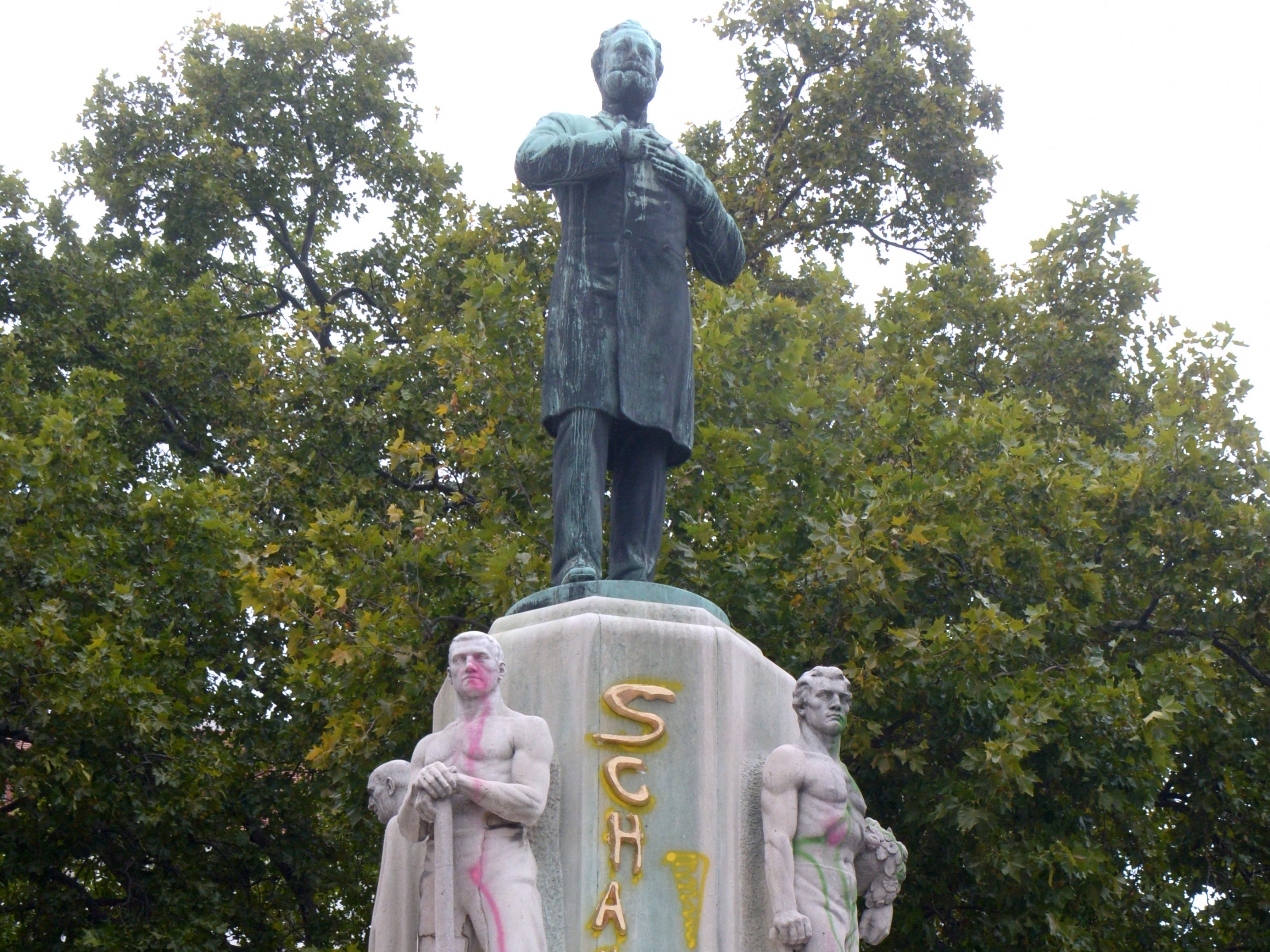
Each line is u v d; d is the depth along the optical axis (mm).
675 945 4547
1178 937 11805
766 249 17609
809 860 4734
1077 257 15438
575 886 4559
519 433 11125
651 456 5559
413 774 4527
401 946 4734
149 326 15539
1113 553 11922
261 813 12516
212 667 13156
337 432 14383
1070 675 10383
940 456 11594
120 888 13242
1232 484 12164
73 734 11102
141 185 18062
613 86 5828
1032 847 9766
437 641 10562
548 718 4781
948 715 10047
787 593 10320
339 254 18531
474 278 11367
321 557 11289
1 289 15516
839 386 11992
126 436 15297
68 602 11781
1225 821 11969
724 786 4777
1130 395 14906
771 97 17906
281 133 18562
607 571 6828
